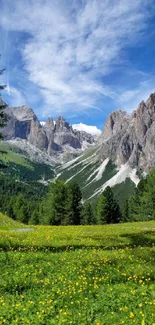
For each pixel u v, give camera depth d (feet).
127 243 81.76
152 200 293.23
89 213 456.04
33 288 44.14
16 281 46.16
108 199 396.78
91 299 39.32
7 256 60.54
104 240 85.20
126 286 43.88
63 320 32.55
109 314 34.58
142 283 46.03
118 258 61.11
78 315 34.37
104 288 43.27
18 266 55.31
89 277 48.19
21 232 103.76
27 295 41.39
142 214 307.17
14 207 592.60
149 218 301.84
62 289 42.86
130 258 61.16
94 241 83.25
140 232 107.34
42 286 44.55
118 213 400.26
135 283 45.85
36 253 64.13
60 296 39.88
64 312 34.45
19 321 33.19
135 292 41.09
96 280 47.14
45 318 34.04
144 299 38.50
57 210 336.49
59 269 53.21
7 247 71.67
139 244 81.05
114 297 39.60
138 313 34.58
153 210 292.81
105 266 54.65
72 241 82.28
